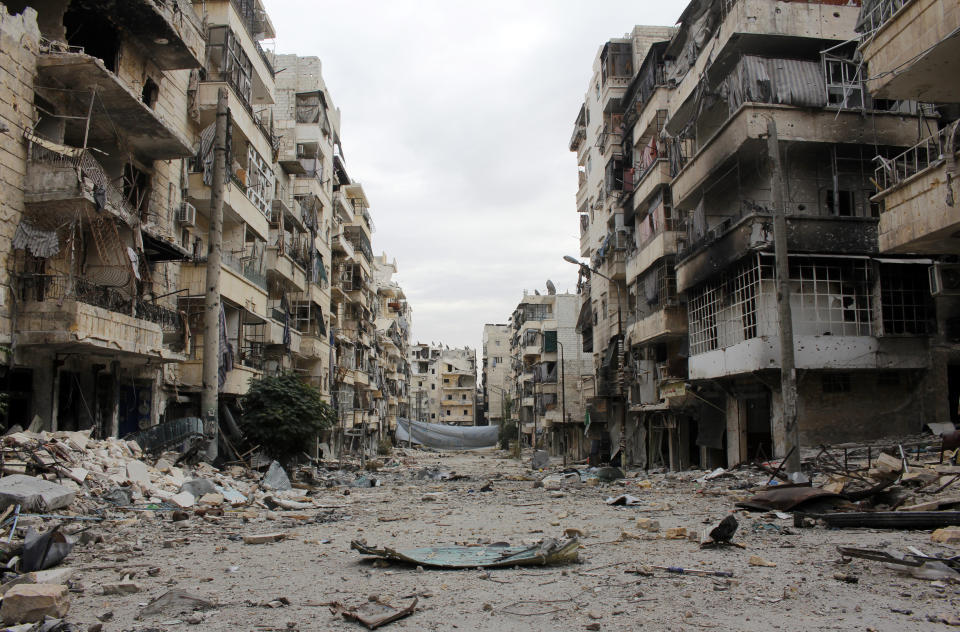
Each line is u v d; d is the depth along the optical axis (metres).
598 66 40.38
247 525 12.05
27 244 14.15
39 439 12.99
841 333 19.22
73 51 17.69
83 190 14.33
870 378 19.45
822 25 20.27
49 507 10.56
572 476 26.84
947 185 12.57
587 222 46.44
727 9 21.78
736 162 20.80
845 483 12.92
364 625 5.30
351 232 52.41
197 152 22.53
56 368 15.53
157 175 19.84
